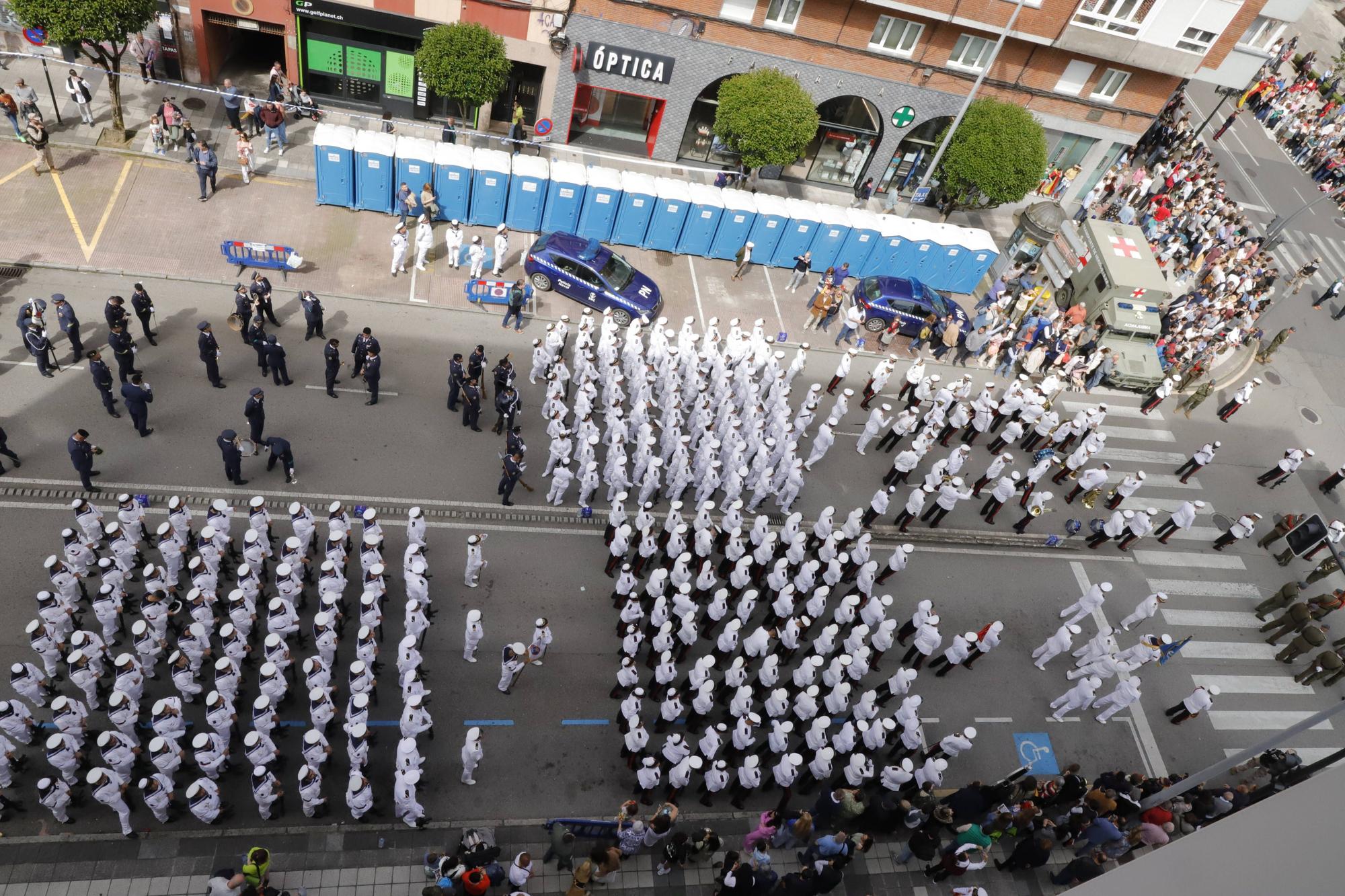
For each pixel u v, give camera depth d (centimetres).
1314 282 4291
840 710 1900
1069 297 3506
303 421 2328
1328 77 5919
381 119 3353
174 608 1750
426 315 2725
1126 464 2980
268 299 2439
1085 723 2233
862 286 3175
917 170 3803
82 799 1595
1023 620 2412
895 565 2291
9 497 1980
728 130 3191
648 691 1978
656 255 3228
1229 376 3500
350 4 3072
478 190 2977
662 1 3144
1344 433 3406
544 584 2142
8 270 2458
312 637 1908
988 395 2772
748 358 2691
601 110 3512
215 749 1562
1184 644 2392
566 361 2722
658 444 2558
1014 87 3594
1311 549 2734
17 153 2783
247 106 2981
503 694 1923
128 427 2189
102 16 2548
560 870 1681
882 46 3384
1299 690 2461
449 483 2289
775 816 1716
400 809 1612
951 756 1867
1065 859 1939
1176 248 3900
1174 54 3441
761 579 2236
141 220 2703
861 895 1778
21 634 1773
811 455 2608
